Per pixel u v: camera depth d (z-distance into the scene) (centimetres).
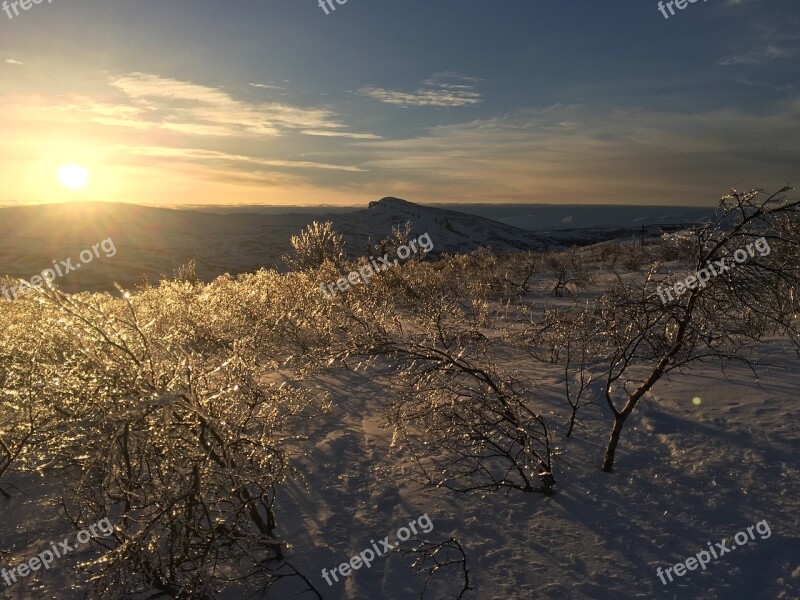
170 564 342
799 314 502
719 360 784
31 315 532
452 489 479
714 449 526
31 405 391
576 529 426
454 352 670
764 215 462
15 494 519
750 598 344
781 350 816
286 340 1014
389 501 488
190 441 365
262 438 403
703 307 502
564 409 654
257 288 1330
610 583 365
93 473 388
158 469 350
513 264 2350
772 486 456
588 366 804
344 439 615
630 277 1636
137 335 367
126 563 335
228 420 388
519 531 430
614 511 445
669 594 351
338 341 915
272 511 461
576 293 1608
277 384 760
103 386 338
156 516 333
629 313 514
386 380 812
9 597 383
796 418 574
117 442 315
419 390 541
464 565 371
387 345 563
